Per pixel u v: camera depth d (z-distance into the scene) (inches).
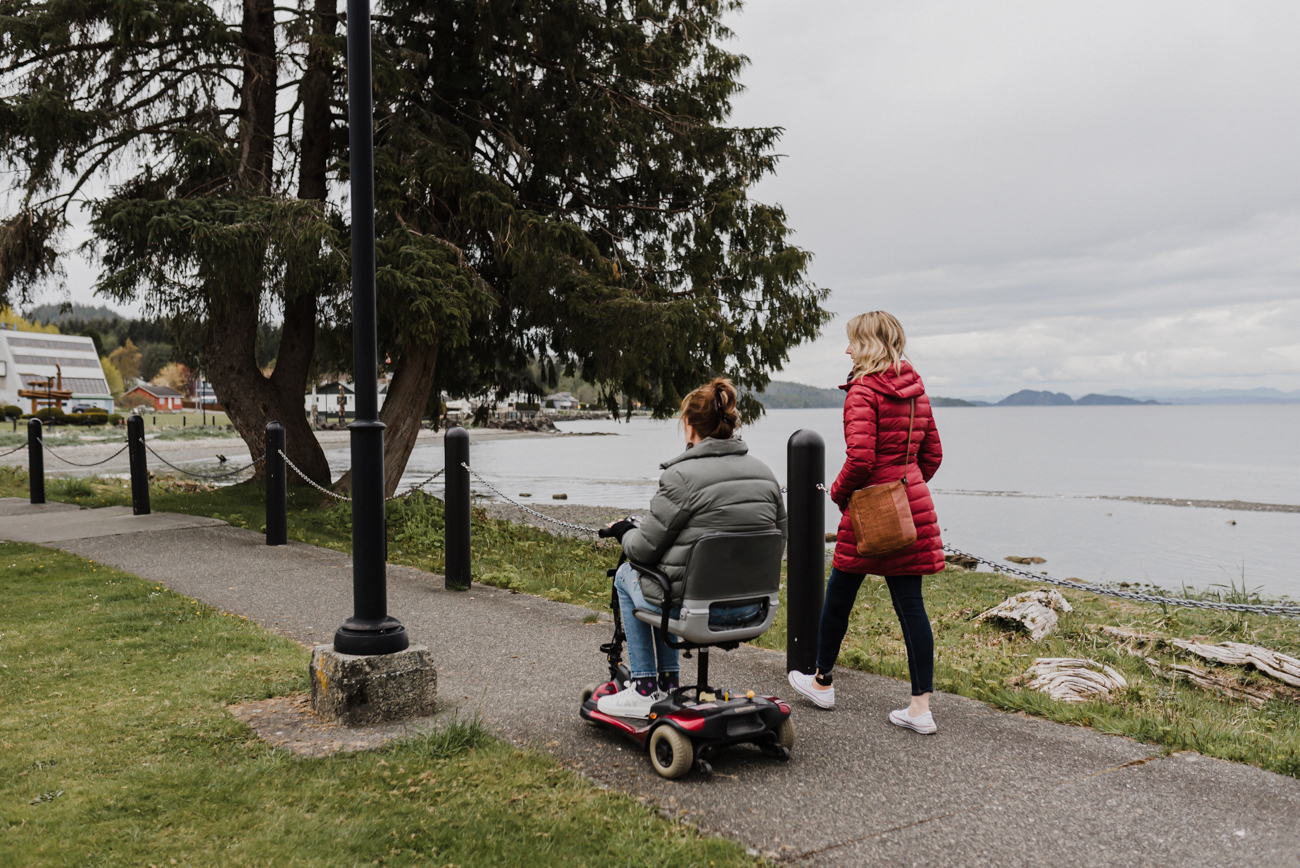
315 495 545.3
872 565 148.6
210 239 397.4
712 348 506.6
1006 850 106.7
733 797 122.0
